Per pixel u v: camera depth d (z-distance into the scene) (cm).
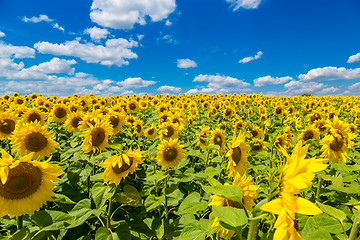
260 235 294
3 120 669
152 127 839
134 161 357
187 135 999
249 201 243
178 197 405
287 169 158
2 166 260
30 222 345
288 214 148
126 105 1439
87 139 465
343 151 475
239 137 405
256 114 1697
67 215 297
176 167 536
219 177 455
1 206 270
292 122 1148
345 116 1525
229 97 2777
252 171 575
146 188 522
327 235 216
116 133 757
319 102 1983
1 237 286
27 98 2080
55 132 834
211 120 1323
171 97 2717
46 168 288
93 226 373
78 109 1127
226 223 158
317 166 150
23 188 276
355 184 418
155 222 388
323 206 232
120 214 434
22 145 496
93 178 354
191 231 263
